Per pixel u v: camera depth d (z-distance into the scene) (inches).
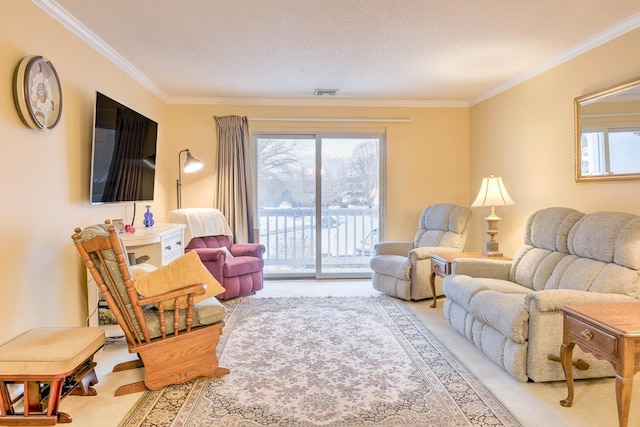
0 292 81.2
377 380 92.6
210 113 191.9
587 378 90.6
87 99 115.9
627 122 109.6
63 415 75.7
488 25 111.0
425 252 157.8
